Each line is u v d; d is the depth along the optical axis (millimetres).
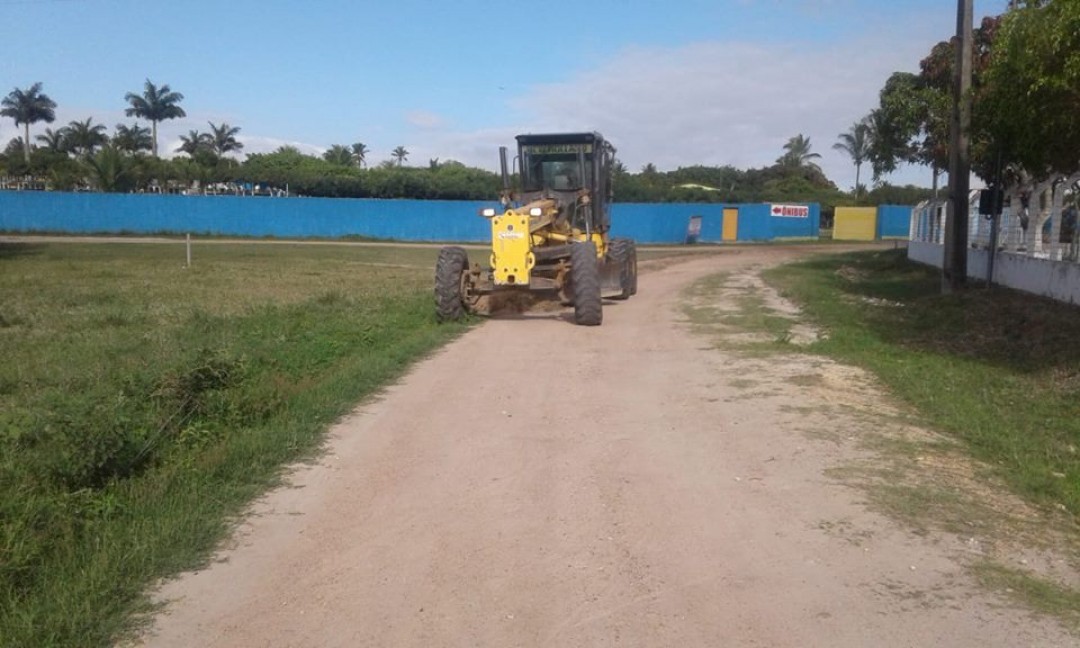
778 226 63312
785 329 15914
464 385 11016
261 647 4684
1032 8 12016
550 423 9172
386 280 27359
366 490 7117
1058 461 7754
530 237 16438
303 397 9766
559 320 17047
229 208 56031
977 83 22312
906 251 37719
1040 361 12094
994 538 6105
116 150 64938
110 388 9875
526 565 5664
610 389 10781
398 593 5293
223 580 5484
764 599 5180
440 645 4676
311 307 18484
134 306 19312
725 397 10328
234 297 21594
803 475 7426
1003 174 22438
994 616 4980
